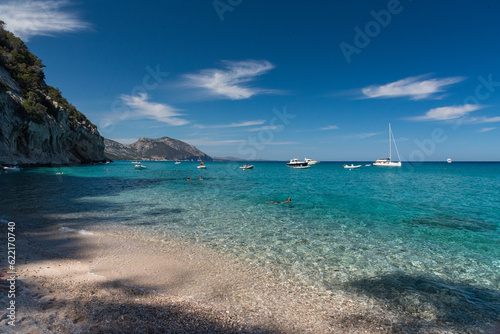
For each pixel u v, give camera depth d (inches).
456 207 737.0
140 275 272.5
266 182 1535.4
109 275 266.7
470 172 2933.1
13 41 3051.2
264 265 315.0
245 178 1872.5
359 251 371.6
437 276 291.4
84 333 157.9
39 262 288.8
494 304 233.6
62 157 3240.7
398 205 761.6
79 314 180.5
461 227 514.6
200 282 262.7
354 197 921.5
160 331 169.2
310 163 5925.2
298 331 185.3
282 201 817.5
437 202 824.3
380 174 2529.5
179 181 1553.9
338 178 1941.4
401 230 487.5
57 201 740.7
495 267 318.7
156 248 366.3
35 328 155.9
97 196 866.8
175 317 191.0
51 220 509.4
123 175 2017.7
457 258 347.9
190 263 314.3
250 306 218.1
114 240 396.5
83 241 385.4
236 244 394.3
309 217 591.5
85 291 221.0
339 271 301.1
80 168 2792.8
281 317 203.2
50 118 2920.8
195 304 215.3
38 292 207.2
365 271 302.0
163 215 589.9
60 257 313.0
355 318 206.5
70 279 245.8
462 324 203.8
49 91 3400.6
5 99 2222.0
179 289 244.1
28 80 2834.6
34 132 2623.0
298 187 1256.2
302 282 270.7
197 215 594.9
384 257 348.8
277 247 383.9
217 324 186.2
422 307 226.2
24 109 2410.2
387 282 273.9
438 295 247.6
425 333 190.7
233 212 635.5
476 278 287.3
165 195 925.8
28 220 497.0
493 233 470.3
